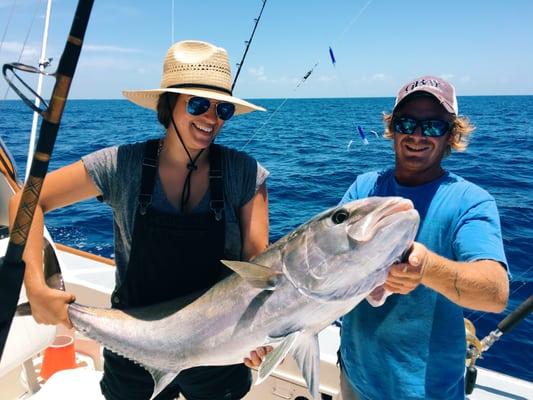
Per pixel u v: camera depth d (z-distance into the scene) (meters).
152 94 2.05
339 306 1.79
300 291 1.83
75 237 7.58
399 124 1.98
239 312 1.95
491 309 1.62
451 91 1.97
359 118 30.83
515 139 19.72
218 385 2.20
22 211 1.50
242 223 2.11
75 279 3.54
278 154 15.57
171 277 2.05
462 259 1.73
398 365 1.95
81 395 2.53
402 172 2.03
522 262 5.72
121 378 2.20
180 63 1.92
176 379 2.24
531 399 2.62
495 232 1.72
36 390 2.81
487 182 10.58
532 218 7.51
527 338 4.21
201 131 1.92
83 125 27.94
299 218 8.24
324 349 2.84
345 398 2.24
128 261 2.12
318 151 16.17
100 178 2.00
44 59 3.46
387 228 1.60
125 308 2.14
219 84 1.92
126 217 2.04
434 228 1.88
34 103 1.45
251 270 1.82
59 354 2.95
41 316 2.00
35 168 1.46
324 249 1.75
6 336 1.60
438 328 1.90
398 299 1.94
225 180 2.03
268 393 2.83
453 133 2.02
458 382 1.95
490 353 4.02
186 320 2.03
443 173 2.00
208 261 2.04
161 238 1.99
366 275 1.68
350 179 11.32
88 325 2.05
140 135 20.59
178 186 2.01
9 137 18.80
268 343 1.92
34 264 1.93
